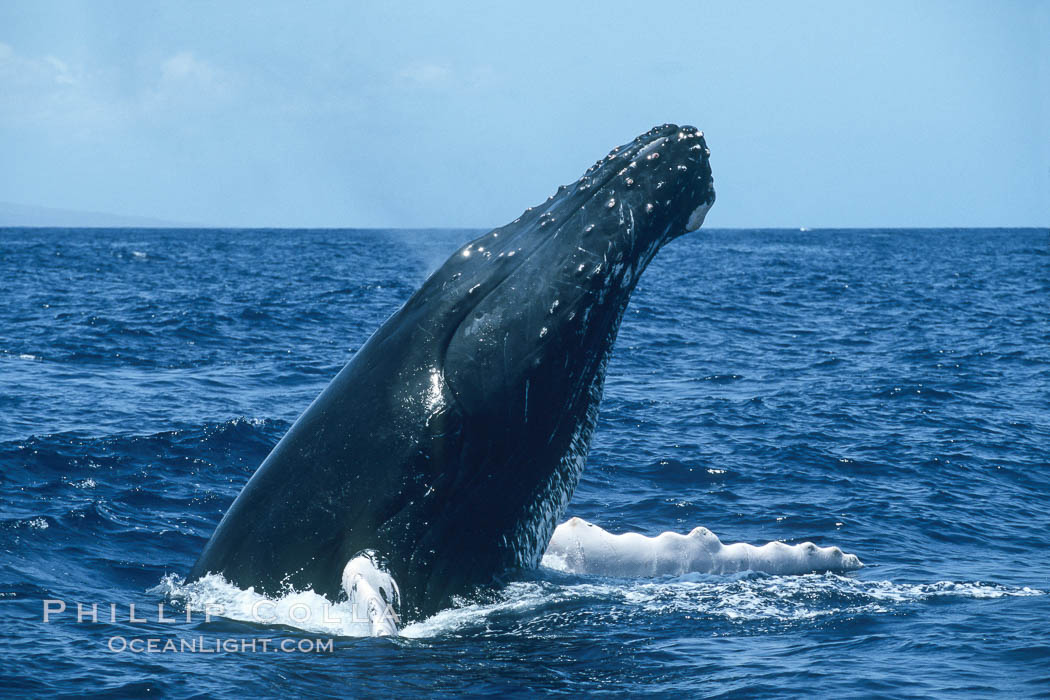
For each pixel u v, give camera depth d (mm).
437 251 65500
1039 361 135375
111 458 67625
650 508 62781
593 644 35594
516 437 35812
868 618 39125
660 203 36625
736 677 32969
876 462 76500
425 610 37219
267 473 38219
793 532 58281
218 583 38375
